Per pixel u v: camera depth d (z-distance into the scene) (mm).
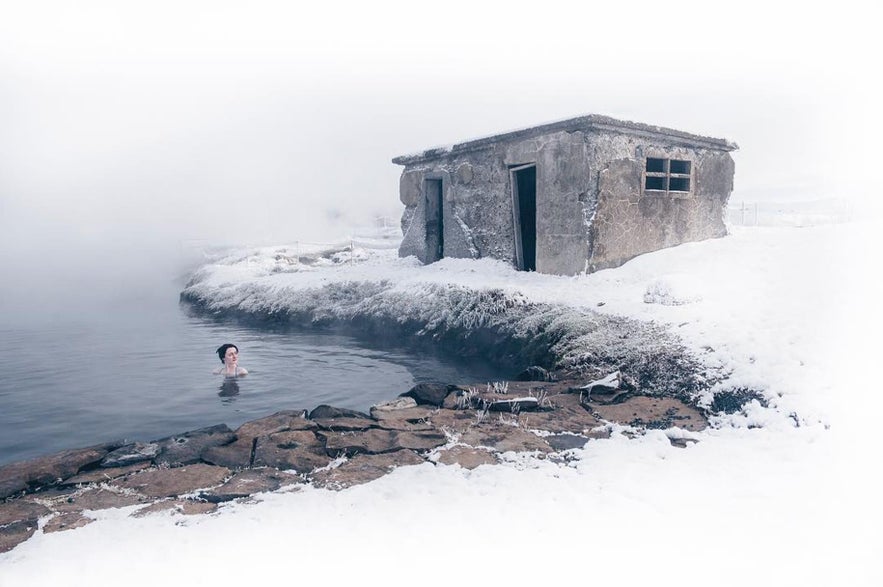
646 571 2693
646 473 3945
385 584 2582
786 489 3574
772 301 7395
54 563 2781
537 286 10555
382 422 5125
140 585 2596
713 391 5621
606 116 10750
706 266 9727
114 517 3350
